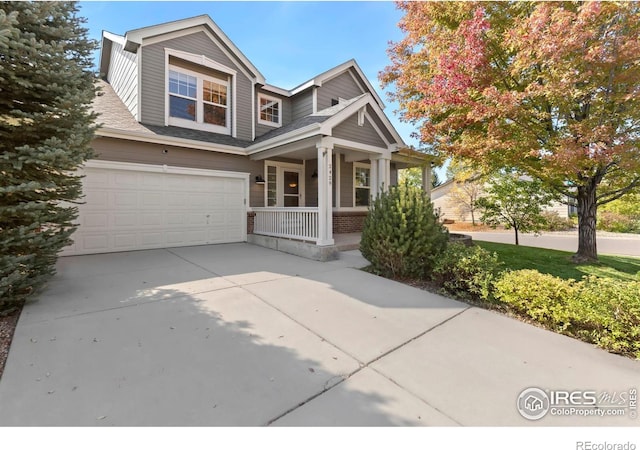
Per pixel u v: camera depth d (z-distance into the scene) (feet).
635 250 34.09
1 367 7.85
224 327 10.78
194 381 7.57
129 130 24.17
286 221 27.09
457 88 18.44
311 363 8.63
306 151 31.40
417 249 16.85
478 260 14.84
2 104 11.76
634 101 15.44
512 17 18.78
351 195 37.11
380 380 7.91
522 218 32.40
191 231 28.37
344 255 23.15
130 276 17.11
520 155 18.86
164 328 10.52
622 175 22.24
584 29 14.16
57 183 12.85
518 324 11.61
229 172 30.40
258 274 18.25
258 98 36.27
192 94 30.63
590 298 10.44
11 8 11.28
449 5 20.40
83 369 7.91
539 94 15.81
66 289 14.46
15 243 11.17
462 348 9.71
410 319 11.93
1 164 11.12
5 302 11.41
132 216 25.13
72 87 12.69
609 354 9.43
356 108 25.08
